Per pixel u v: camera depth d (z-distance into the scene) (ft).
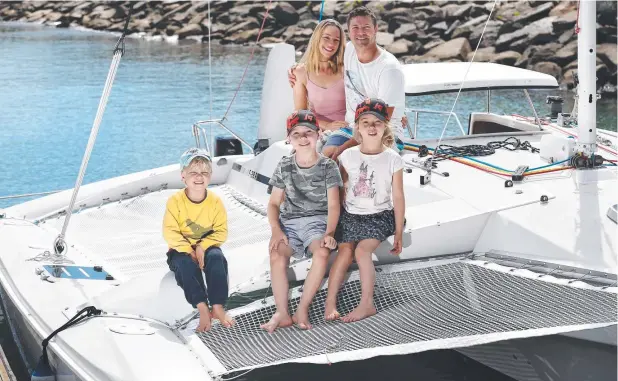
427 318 13.11
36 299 14.42
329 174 13.99
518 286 13.67
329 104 17.98
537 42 54.49
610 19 49.65
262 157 19.83
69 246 16.88
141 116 39.47
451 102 39.29
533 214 14.88
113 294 13.85
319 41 17.52
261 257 14.53
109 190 19.92
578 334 13.03
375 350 12.12
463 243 15.02
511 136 19.90
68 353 12.90
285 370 15.24
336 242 13.89
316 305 13.85
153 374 11.98
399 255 14.73
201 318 13.25
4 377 15.25
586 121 16.35
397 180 13.99
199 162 13.58
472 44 58.23
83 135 35.88
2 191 28.25
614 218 14.39
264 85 21.84
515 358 14.19
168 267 14.48
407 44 61.11
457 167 17.40
